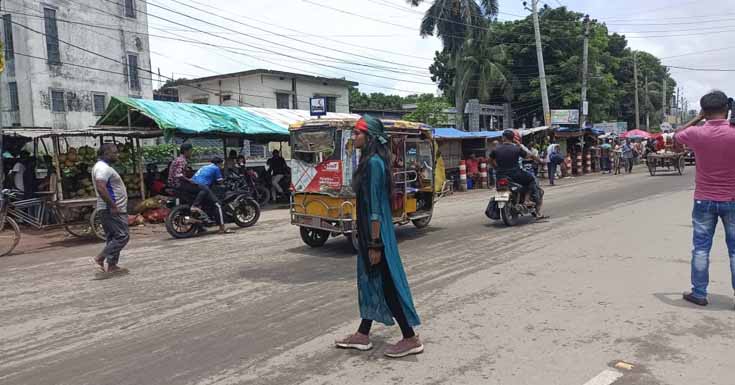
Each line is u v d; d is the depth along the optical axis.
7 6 27.39
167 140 13.56
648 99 61.53
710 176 5.12
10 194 10.57
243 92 32.16
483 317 5.16
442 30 33.34
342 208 8.59
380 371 4.00
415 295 6.02
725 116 5.11
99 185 7.35
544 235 9.55
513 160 10.76
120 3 32.00
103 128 14.48
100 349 4.69
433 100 37.78
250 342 4.71
